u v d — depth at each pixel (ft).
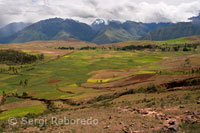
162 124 81.87
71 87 368.48
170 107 110.52
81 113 140.67
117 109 134.41
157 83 210.79
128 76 366.63
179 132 65.10
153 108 116.16
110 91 262.47
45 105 260.62
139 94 187.93
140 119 95.04
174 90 175.01
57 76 500.74
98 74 467.93
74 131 88.58
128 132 76.84
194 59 460.14
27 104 273.75
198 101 109.19
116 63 651.25
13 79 501.97
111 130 83.41
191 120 77.30
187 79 198.18
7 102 307.58
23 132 99.81
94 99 227.61
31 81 472.44
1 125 128.26
